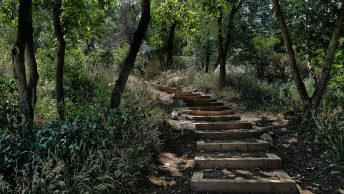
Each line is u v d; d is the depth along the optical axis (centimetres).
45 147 430
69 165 443
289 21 1042
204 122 878
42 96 895
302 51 1080
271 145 702
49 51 1145
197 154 673
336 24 768
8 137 438
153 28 2103
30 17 559
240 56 1638
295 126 789
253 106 1034
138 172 526
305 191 519
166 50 2170
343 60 966
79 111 725
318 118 695
